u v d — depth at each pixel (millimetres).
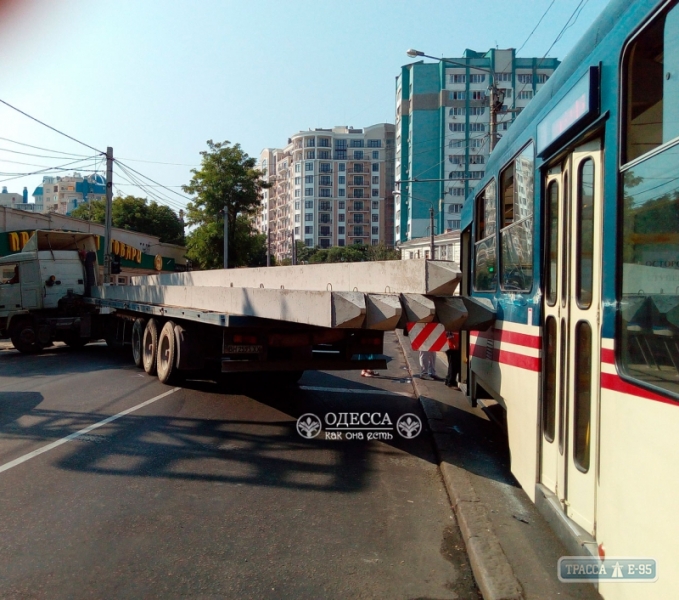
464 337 9219
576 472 3879
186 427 7895
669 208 2709
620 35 3242
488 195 7086
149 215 50719
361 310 5145
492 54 69688
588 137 3791
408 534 4742
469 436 7566
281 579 3955
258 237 48656
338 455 6883
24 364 14789
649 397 2816
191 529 4730
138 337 13078
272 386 11031
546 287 4656
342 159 112625
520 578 3729
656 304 2799
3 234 25062
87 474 6000
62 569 4031
